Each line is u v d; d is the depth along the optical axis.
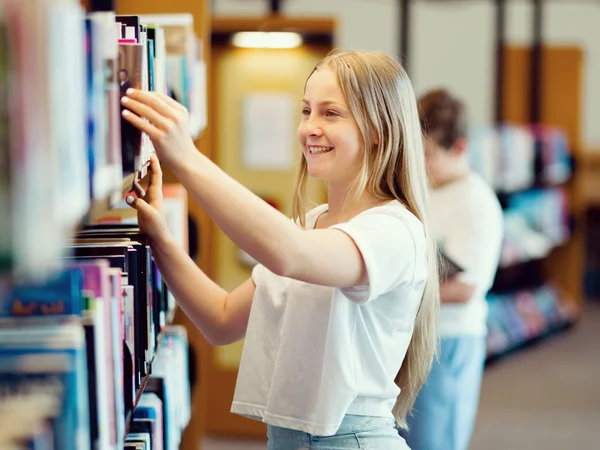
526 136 7.09
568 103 7.72
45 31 0.88
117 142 1.32
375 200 1.95
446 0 8.70
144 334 1.76
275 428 1.93
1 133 0.81
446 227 2.98
